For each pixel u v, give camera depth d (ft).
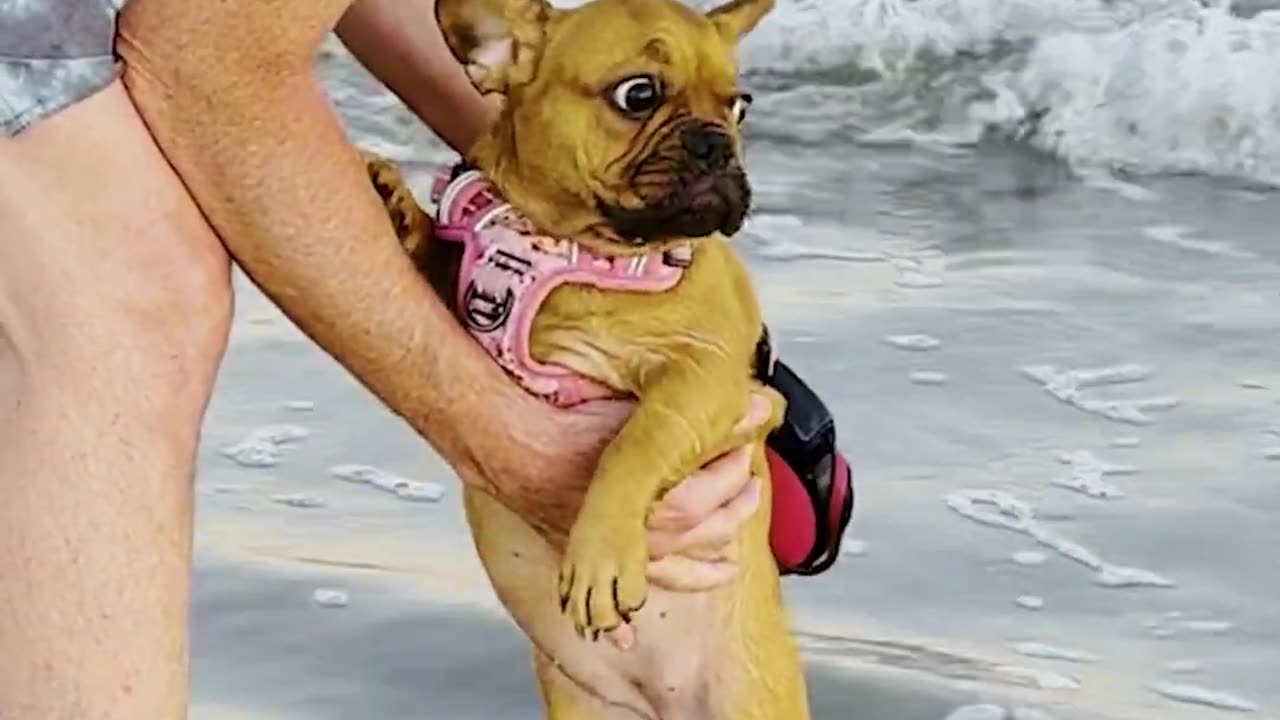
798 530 7.09
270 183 6.00
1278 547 10.77
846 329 13.41
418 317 6.24
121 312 6.01
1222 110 18.01
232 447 11.63
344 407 12.12
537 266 6.48
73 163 5.92
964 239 15.42
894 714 9.44
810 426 7.04
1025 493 11.25
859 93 19.75
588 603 6.23
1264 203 16.43
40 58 5.86
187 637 6.24
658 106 6.48
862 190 16.67
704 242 6.64
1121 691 9.68
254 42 5.87
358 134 18.15
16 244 5.96
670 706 7.06
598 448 6.45
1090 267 14.75
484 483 6.48
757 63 20.67
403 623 9.95
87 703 6.08
